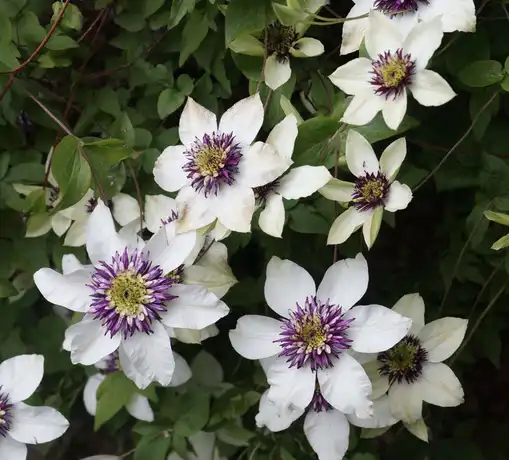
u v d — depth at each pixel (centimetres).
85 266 35
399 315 34
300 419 43
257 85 40
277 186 36
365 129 37
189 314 34
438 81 34
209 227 36
